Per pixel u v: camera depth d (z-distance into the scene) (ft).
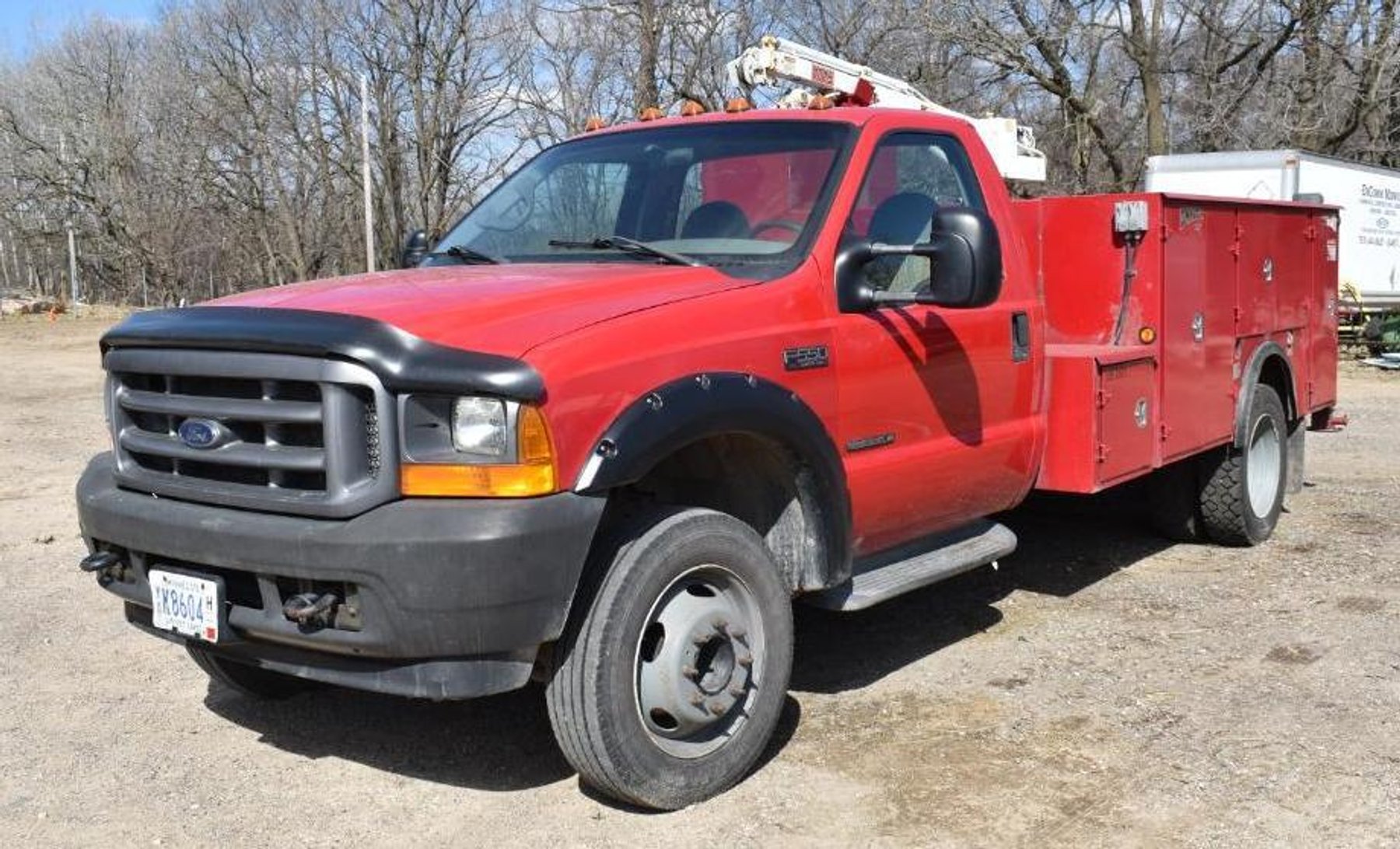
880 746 14.97
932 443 16.29
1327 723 15.34
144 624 14.39
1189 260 21.27
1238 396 23.40
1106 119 98.89
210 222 176.86
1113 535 25.70
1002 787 13.79
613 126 19.04
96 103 182.39
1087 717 15.74
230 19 151.23
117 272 193.36
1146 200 20.20
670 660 13.04
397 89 143.84
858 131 16.22
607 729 12.57
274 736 15.76
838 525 14.67
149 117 176.55
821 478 14.40
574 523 11.91
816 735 15.34
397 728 15.98
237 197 167.43
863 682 17.22
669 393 12.71
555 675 12.71
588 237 16.49
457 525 11.55
